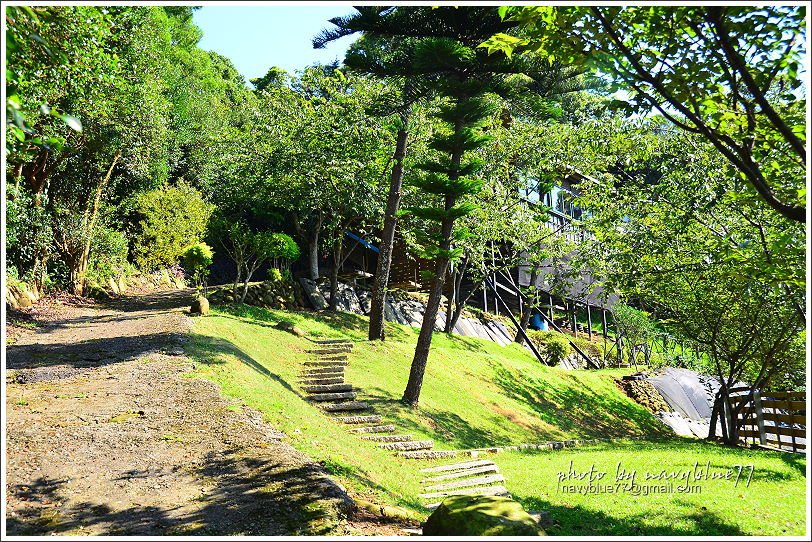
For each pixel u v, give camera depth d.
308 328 19.55
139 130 21.61
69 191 21.45
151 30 20.80
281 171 21.03
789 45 5.12
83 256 21.70
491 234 21.16
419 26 13.46
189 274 31.42
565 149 16.92
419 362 14.09
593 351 29.84
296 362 15.73
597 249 14.10
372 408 13.12
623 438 17.19
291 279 23.59
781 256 9.10
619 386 22.58
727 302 13.66
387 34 13.79
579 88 14.45
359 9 13.08
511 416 16.12
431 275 14.29
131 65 19.56
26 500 5.60
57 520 5.19
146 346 12.83
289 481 6.34
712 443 15.05
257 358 14.59
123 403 9.05
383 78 15.04
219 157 27.38
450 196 13.58
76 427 7.85
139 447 7.23
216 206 27.27
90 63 11.77
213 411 8.76
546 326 30.89
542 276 25.91
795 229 9.26
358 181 20.59
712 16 4.90
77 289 21.17
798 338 13.55
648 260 12.48
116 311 19.17
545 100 14.83
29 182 18.73
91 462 6.68
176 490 6.00
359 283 27.08
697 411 22.34
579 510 7.34
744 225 11.20
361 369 15.66
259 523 5.28
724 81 5.68
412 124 17.86
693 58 5.54
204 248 20.36
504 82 14.18
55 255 20.44
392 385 15.15
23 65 7.83
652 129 11.70
